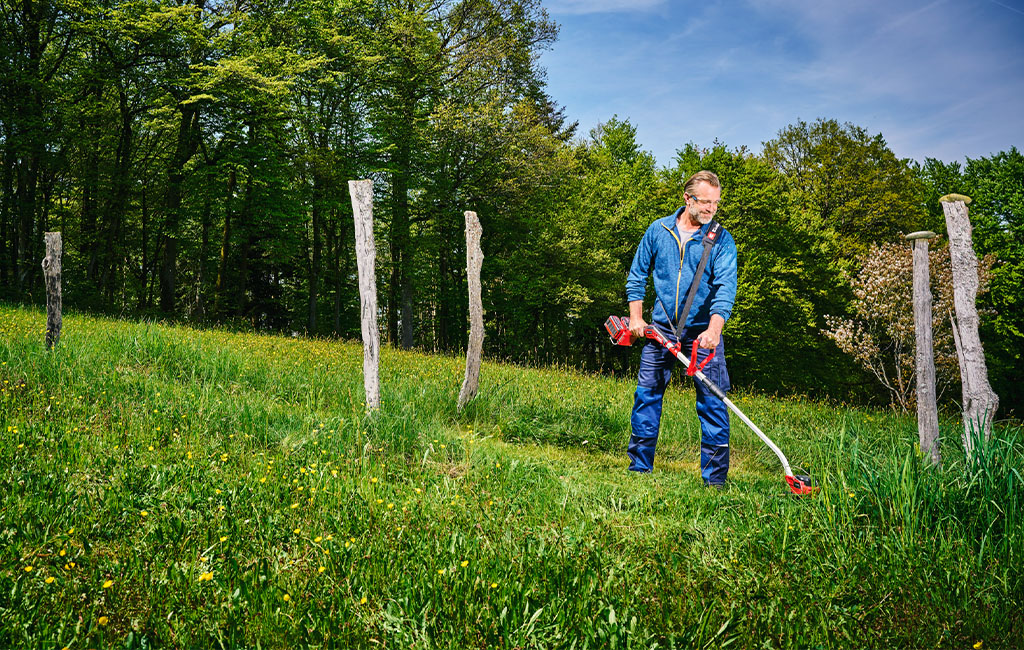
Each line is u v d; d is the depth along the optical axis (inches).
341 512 129.4
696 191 178.9
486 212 1059.3
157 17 820.6
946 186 1268.5
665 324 185.8
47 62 885.2
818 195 1268.5
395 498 142.0
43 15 850.1
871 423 326.6
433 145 982.4
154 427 189.0
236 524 120.6
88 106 936.3
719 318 173.0
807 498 141.2
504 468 173.0
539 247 1093.1
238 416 204.1
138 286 1188.5
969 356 180.7
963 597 102.6
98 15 844.0
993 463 140.1
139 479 140.5
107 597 94.0
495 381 346.3
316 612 91.0
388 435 196.4
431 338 1501.0
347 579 99.6
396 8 1008.9
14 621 84.4
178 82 853.8
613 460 209.9
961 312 182.9
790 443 253.6
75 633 84.4
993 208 1179.9
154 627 88.1
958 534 123.6
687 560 113.4
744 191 1000.9
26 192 882.1
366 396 230.4
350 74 973.8
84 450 162.2
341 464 169.9
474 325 270.1
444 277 1181.1
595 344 1403.8
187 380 276.8
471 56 984.9
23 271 850.8
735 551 116.7
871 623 96.7
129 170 1015.6
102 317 584.4
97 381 234.5
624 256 1158.3
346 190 1000.9
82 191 1069.8
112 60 882.8
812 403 418.3
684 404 322.3
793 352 1026.1
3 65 797.9
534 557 109.0
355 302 1368.1
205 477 146.3
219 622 88.5
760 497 148.0
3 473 136.8
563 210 1154.0
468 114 950.4
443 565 105.3
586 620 88.2
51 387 226.8
